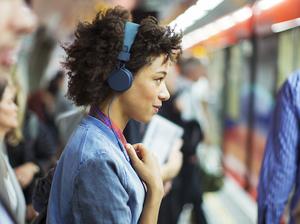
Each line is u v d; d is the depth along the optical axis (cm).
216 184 673
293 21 502
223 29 922
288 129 230
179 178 408
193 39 1131
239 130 827
